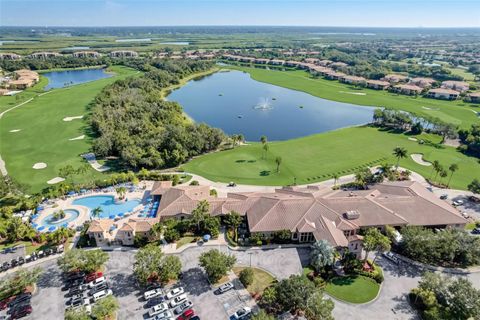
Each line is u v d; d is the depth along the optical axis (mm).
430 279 67312
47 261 80875
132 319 63562
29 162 137125
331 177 126625
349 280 74062
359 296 69625
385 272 77000
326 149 155250
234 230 91125
